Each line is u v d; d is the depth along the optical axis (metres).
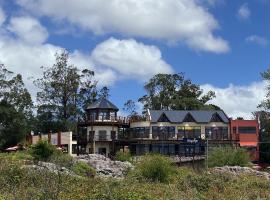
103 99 86.69
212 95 109.31
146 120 84.19
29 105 92.50
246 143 82.88
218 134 84.00
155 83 106.06
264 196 24.52
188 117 84.56
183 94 106.50
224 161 48.00
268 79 74.38
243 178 33.00
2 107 88.62
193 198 22.03
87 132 85.75
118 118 86.12
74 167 34.47
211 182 27.70
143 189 22.50
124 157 54.47
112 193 18.39
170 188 25.00
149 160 31.41
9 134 89.31
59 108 93.75
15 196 17.34
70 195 17.94
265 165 69.00
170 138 83.00
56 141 72.25
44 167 27.75
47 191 17.92
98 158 44.94
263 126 92.12
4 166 24.12
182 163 58.41
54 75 94.44
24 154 40.06
